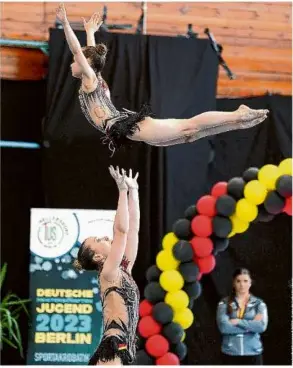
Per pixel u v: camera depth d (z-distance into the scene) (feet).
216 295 41.39
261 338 41.39
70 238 36.78
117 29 41.47
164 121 21.04
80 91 22.18
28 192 40.91
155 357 34.88
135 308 24.17
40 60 41.52
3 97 41.06
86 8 41.63
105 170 38.93
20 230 40.68
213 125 20.61
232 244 41.81
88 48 22.18
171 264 35.40
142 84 39.11
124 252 24.45
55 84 38.63
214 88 39.88
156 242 38.91
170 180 39.22
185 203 39.40
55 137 38.45
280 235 42.01
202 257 35.42
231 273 41.63
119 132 21.12
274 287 41.68
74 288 36.55
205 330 41.19
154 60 39.29
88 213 36.96
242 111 20.48
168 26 42.68
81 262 24.54
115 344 23.06
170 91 39.11
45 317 36.29
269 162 42.04
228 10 43.55
